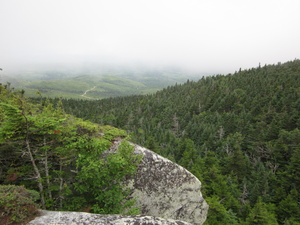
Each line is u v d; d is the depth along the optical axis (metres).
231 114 79.19
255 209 23.72
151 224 5.41
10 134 7.04
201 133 71.44
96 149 8.71
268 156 46.66
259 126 58.62
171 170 11.20
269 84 103.31
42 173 9.11
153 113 121.38
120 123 96.44
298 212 26.17
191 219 11.61
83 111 120.56
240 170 39.47
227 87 121.06
